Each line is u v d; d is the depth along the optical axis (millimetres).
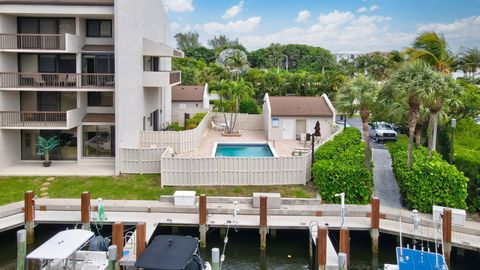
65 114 29094
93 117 30812
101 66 30469
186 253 16312
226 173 26234
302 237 21781
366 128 25625
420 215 21984
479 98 31703
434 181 22109
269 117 39219
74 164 30375
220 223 20969
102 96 31516
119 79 27922
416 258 16875
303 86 68625
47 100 31125
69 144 31328
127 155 28078
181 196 22781
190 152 34312
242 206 23094
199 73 76438
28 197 20766
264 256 20516
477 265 19469
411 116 23906
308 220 21562
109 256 16547
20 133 31000
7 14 29000
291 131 39531
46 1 28203
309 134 38062
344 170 23547
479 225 20891
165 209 22547
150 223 20984
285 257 20469
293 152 32281
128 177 27484
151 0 37188
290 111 39500
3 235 21328
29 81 29719
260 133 43469
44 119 29516
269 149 35562
